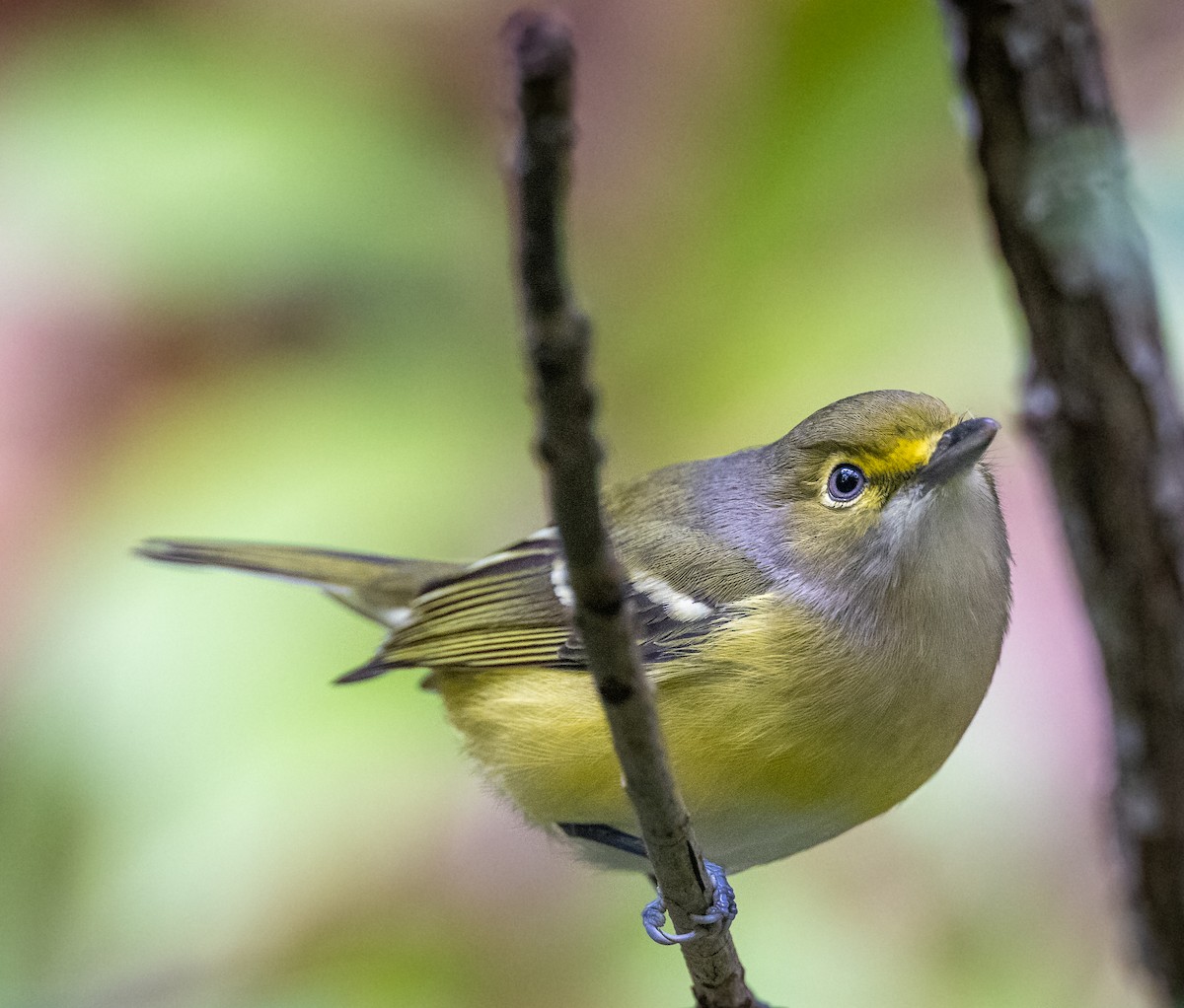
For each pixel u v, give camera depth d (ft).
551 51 11.30
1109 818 25.16
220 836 28.19
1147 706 23.52
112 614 29.76
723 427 29.37
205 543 30.07
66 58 32.35
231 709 29.04
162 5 33.37
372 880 28.78
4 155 31.50
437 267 31.55
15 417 31.60
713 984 19.88
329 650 29.58
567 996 29.35
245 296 31.58
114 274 30.91
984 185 21.25
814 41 30.53
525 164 11.72
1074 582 23.91
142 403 31.68
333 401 30.91
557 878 29.76
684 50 31.94
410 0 33.22
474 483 30.30
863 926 28.22
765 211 30.53
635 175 31.89
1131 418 21.88
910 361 28.84
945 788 27.22
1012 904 27.50
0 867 29.22
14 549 30.86
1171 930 24.66
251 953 28.43
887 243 29.91
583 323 12.57
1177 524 22.35
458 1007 29.17
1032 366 22.30
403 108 32.65
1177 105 30.14
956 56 20.65
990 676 24.52
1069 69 20.03
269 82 32.17
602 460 13.73
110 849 28.35
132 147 31.12
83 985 28.17
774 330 29.76
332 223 31.01
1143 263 20.59
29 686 29.84
